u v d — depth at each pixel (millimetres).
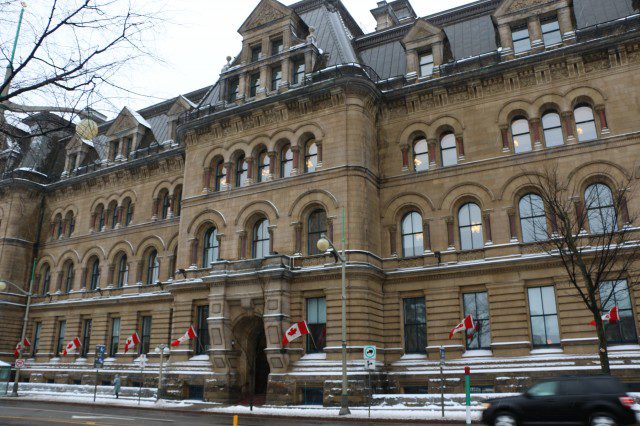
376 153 38281
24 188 55969
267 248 37938
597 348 29078
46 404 34812
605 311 29359
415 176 36719
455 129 36375
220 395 34375
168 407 31828
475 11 41062
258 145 39938
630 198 30516
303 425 22484
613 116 32094
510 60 35219
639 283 28453
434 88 37062
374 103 38219
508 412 18156
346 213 34594
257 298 34719
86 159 57375
